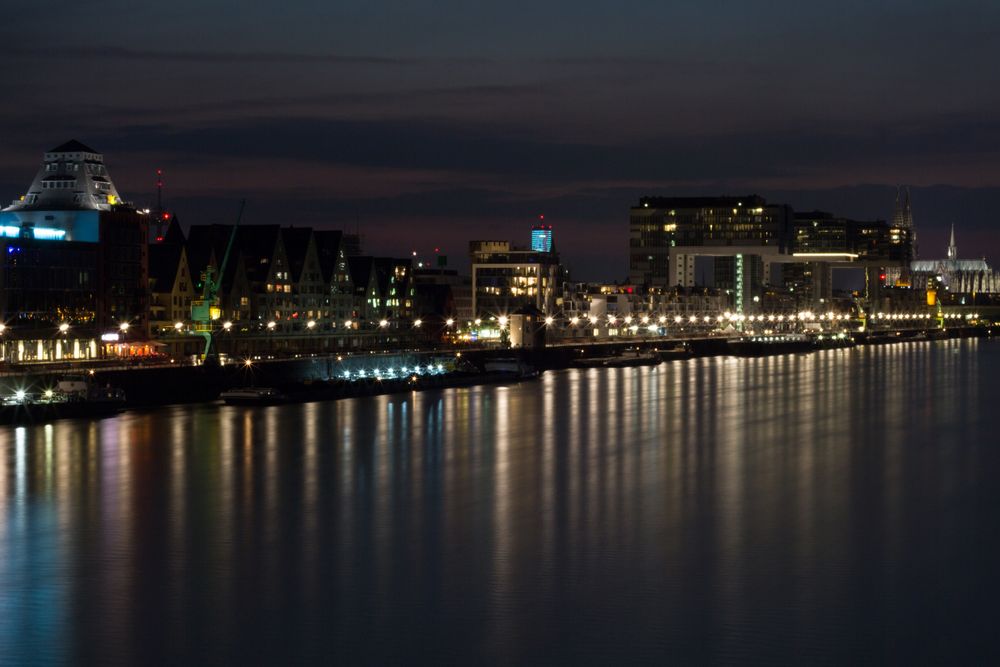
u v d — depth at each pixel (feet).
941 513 339.77
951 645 230.07
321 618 243.19
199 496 356.18
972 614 247.09
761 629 238.07
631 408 615.98
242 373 631.97
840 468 416.26
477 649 227.20
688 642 230.68
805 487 378.32
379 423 531.91
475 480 387.14
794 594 259.39
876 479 393.70
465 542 301.43
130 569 276.41
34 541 300.81
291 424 520.83
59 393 524.52
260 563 281.54
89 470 395.96
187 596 256.93
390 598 255.70
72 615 245.04
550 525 321.32
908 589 263.49
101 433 478.59
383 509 340.18
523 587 263.49
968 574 275.18
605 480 388.78
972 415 590.96
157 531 311.68
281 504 345.92
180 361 639.35
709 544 301.02
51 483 373.20
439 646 228.63
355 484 378.12
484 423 538.88
